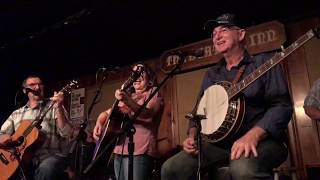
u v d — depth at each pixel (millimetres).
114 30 4391
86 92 5086
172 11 3961
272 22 3592
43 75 5523
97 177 2746
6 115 5504
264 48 3582
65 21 4230
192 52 2309
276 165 1867
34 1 3908
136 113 2205
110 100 4777
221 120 1976
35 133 3127
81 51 4934
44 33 4449
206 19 4031
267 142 1846
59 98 3066
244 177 1696
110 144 2250
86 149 2857
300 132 3320
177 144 4027
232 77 2201
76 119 5008
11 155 3145
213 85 2168
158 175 2992
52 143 3244
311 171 2814
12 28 4512
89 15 4062
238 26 2338
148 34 4422
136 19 4145
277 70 2020
